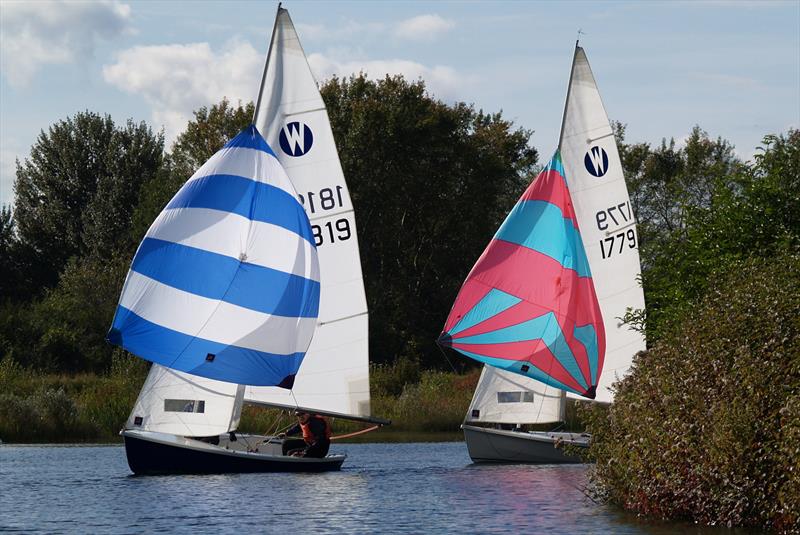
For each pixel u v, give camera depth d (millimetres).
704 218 97250
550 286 115438
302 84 111375
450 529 64500
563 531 61750
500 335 115438
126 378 178625
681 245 98250
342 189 111500
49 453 120750
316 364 109625
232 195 101688
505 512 71688
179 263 99250
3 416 143250
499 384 116500
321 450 101875
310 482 90750
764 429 56531
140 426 97188
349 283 111000
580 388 115750
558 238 116062
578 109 125500
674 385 62000
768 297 60812
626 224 126188
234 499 79438
